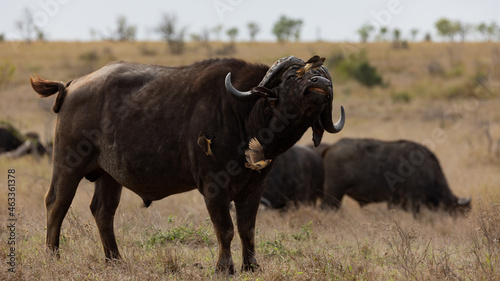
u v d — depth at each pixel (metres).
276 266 21.48
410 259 22.86
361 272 21.59
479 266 20.97
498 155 68.19
